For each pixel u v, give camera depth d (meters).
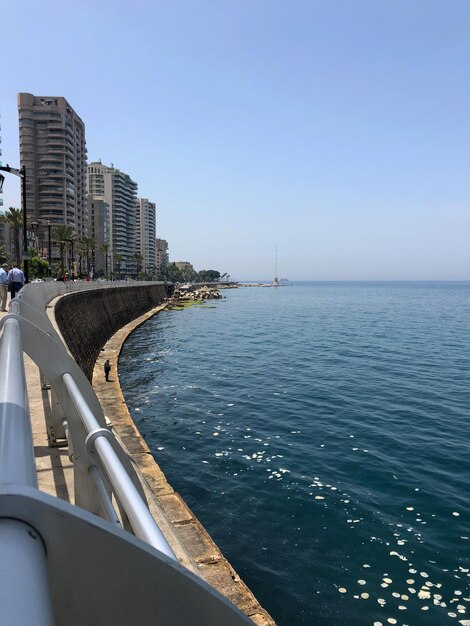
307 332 52.03
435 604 8.43
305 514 11.50
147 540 1.32
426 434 17.17
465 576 9.11
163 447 16.25
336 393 23.53
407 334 49.94
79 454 3.47
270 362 32.66
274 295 182.75
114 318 48.19
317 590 8.84
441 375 28.00
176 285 160.00
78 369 4.13
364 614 8.25
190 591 1.21
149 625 1.13
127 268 190.50
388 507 11.74
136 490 1.60
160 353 36.81
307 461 14.75
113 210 181.25
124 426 14.90
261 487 12.98
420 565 9.45
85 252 110.62
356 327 57.78
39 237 122.69
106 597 1.06
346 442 16.41
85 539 1.03
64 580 0.99
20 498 0.92
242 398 22.78
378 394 23.30
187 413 20.38
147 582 1.14
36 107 128.62
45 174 130.12
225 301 129.00
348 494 12.48
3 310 19.05
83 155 150.75
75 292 30.58
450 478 13.36
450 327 57.62
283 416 19.72
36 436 5.94
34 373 9.14
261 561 9.73
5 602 0.68
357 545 10.17
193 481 13.45
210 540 8.25
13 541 0.83
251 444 16.39
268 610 8.37
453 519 11.12
